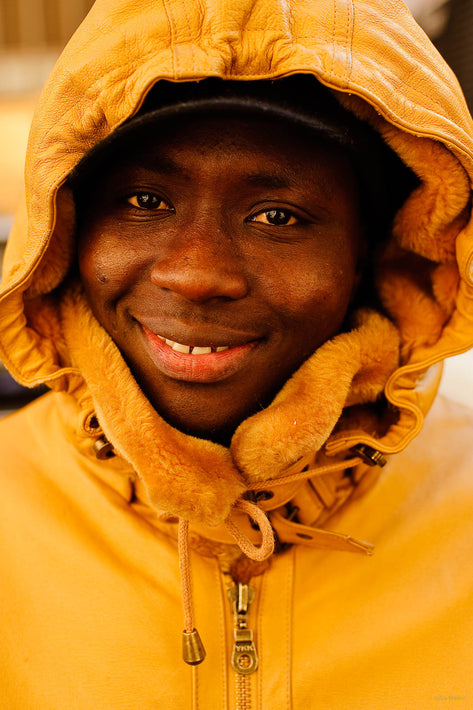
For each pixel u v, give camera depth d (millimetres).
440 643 514
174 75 417
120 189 458
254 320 463
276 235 458
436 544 540
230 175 437
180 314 457
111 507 546
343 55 433
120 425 475
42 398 642
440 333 533
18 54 1219
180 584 524
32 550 541
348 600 523
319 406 481
